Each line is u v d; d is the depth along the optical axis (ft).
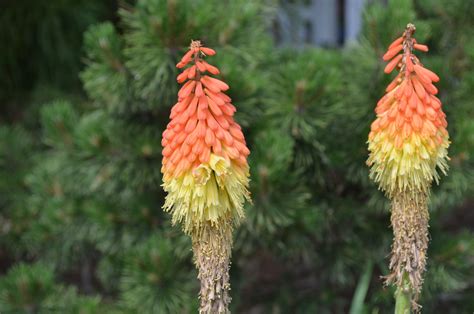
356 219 16.66
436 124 8.94
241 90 14.46
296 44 25.29
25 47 23.99
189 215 8.70
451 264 16.17
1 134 22.09
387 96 9.28
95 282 22.65
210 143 8.27
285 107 14.99
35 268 16.62
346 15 27.73
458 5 18.33
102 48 14.75
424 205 9.38
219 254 8.83
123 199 17.25
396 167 9.07
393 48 9.09
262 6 16.76
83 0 23.52
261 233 15.24
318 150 15.88
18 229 20.35
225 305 9.03
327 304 18.28
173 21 13.88
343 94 16.11
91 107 18.51
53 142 17.99
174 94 14.75
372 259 16.71
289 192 14.99
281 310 18.70
